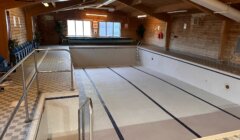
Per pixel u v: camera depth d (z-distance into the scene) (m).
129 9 10.41
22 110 2.55
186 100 4.87
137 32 12.02
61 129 3.23
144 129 3.40
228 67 5.27
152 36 10.65
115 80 6.71
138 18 11.94
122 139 3.08
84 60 9.23
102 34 11.66
